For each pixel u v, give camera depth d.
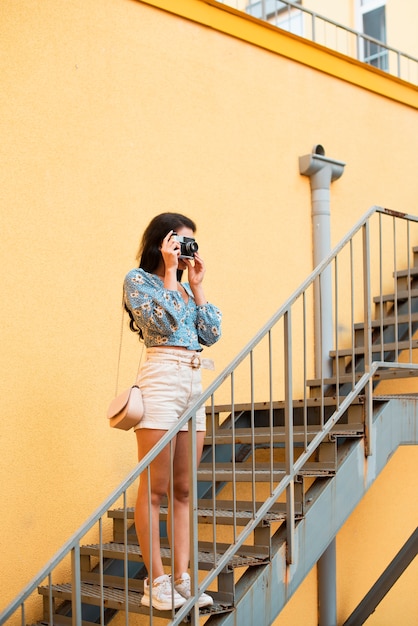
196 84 5.32
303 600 5.82
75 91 4.68
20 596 2.86
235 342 5.39
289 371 3.74
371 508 6.43
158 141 5.07
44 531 4.34
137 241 4.89
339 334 6.08
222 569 3.47
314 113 6.09
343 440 4.20
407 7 8.16
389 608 6.57
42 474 4.36
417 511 6.80
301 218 5.91
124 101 4.91
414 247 6.69
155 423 3.34
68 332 4.54
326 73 6.20
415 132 6.92
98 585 3.93
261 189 5.65
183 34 5.27
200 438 3.43
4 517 4.21
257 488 5.46
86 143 4.71
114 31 4.90
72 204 4.62
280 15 7.85
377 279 6.41
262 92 5.73
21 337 4.35
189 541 3.38
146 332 3.44
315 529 3.83
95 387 4.62
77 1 4.73
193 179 5.24
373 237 6.42
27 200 4.43
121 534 4.43
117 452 4.68
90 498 4.54
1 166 4.35
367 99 6.53
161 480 3.35
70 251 4.59
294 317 5.77
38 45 4.55
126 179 4.88
